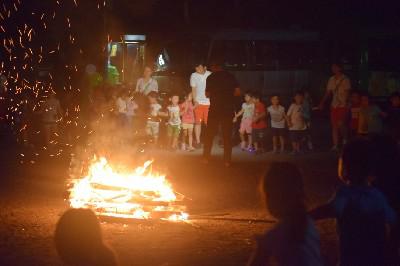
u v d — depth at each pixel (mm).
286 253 4145
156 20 29172
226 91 15719
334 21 28172
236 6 32406
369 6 29156
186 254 8188
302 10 31062
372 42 26422
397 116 6902
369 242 4828
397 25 26812
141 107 18266
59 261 7801
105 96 17359
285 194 4203
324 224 9875
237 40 24875
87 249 3697
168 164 16000
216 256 8125
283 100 25844
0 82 21688
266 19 32031
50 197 11688
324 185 13367
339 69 18828
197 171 15008
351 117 17875
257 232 9320
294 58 26109
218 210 10672
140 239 8859
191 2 31953
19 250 8289
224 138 15844
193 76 19109
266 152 18828
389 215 4914
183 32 24422
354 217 4836
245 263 7844
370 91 26266
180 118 18844
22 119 19141
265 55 25562
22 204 11062
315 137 22297
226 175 14492
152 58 24266
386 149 5754
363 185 4957
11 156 17234
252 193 12312
